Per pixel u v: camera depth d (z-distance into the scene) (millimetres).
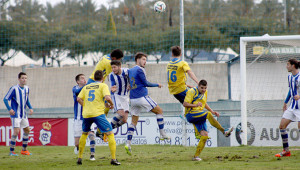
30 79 55906
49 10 104562
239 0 107500
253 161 24734
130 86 27500
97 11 95750
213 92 54156
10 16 75812
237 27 77875
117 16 102500
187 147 35438
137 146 37188
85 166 23984
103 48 80938
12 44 75188
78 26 88688
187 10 107500
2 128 42625
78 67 55406
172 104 39781
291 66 27391
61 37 82062
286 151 26953
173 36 77562
